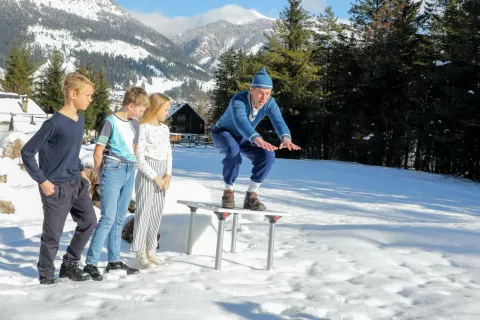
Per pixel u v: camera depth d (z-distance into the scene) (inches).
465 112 1179.3
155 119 180.9
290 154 1856.5
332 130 1787.6
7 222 303.7
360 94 1673.2
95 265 159.0
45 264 146.9
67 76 147.9
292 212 447.5
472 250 211.5
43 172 145.3
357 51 1695.4
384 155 1669.5
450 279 176.1
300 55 1716.3
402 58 1584.6
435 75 1274.6
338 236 239.0
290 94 1726.1
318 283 158.1
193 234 213.2
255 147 199.9
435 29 1578.5
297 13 1763.0
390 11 1663.4
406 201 639.1
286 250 218.2
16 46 2532.0
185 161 1112.2
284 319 115.5
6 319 101.8
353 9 1774.1
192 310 115.3
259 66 1798.7
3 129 1731.1
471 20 1159.6
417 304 140.2
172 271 169.0
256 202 200.5
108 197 162.2
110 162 163.3
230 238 229.9
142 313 110.3
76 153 149.7
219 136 197.0
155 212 178.7
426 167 1593.3
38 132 141.9
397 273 178.7
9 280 147.5
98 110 2874.0
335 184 804.6
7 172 388.8
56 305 115.6
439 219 476.7
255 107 195.0
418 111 1414.9
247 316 115.1
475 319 124.0
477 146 1197.7
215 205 186.1
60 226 148.3
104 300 121.3
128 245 221.0
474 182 1082.7
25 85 2529.5
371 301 139.6
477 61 1173.1
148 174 172.7
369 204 569.6
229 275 163.3
